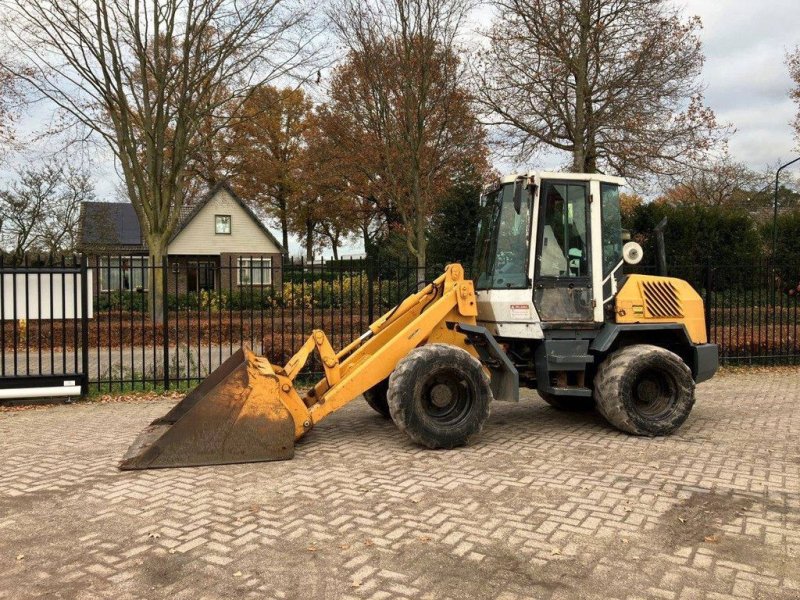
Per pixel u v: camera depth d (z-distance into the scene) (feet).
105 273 92.53
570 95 59.93
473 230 69.82
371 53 62.34
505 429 22.13
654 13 56.13
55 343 45.96
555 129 60.75
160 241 58.08
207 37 54.65
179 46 55.62
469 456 18.43
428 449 19.13
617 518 13.51
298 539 12.42
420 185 68.03
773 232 64.54
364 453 18.69
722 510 13.99
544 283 20.94
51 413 25.62
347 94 69.00
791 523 13.24
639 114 57.57
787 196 129.70
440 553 11.78
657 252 24.43
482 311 22.56
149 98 57.26
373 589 10.43
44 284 38.83
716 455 18.57
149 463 17.12
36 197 83.35
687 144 59.41
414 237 71.46
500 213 22.27
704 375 22.86
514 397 20.13
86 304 28.37
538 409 26.09
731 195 130.41
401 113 64.13
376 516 13.61
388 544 12.17
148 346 46.29
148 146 56.70
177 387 30.66
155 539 12.46
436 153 66.95
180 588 10.50
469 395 19.45
